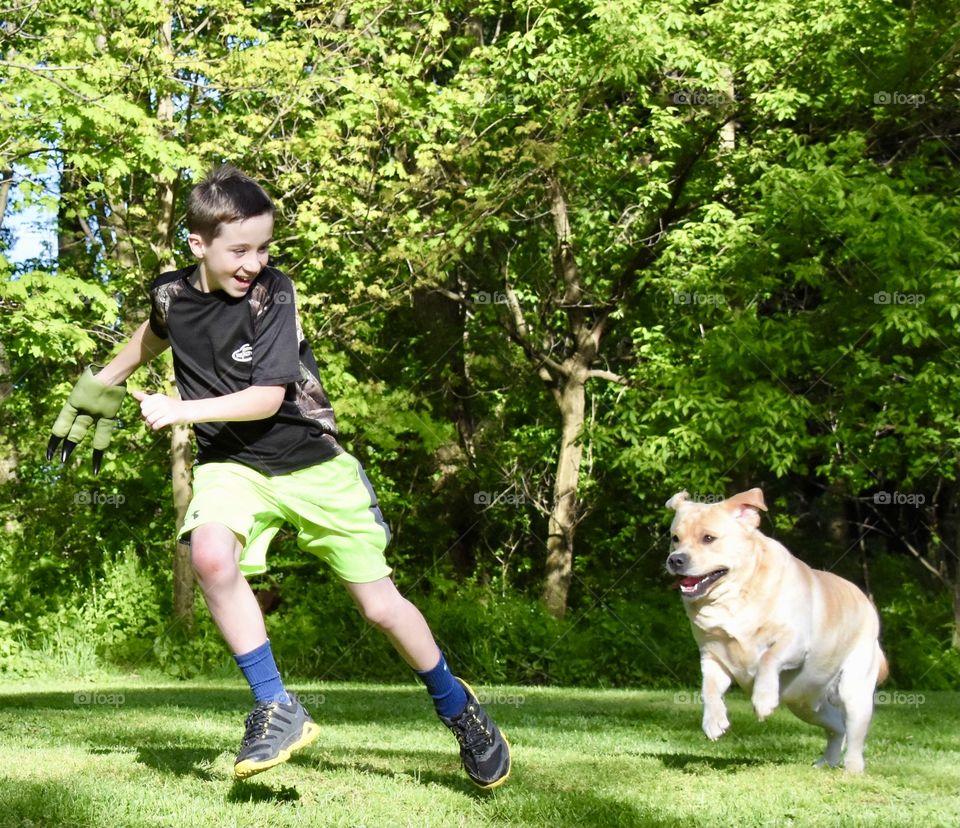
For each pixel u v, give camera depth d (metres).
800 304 17.95
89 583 15.69
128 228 15.17
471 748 3.78
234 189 3.38
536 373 18.12
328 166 14.64
